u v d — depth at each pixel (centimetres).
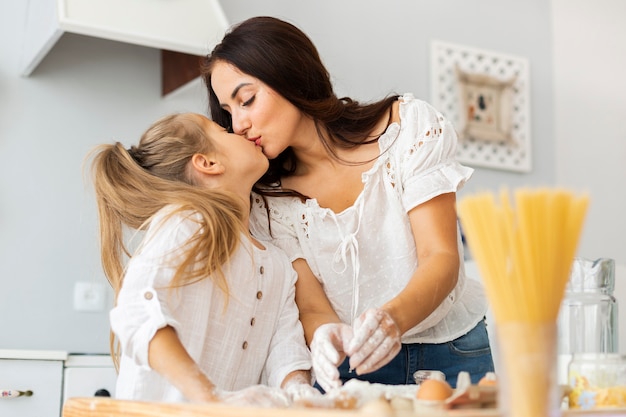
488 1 360
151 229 127
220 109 161
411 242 151
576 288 124
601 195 378
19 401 218
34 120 269
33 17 261
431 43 342
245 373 138
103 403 99
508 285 69
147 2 248
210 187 143
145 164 145
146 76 287
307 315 149
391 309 124
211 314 130
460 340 154
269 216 158
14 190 263
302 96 150
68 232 269
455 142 154
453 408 87
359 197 151
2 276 259
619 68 391
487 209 70
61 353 223
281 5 309
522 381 69
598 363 106
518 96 360
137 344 112
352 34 324
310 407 85
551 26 376
